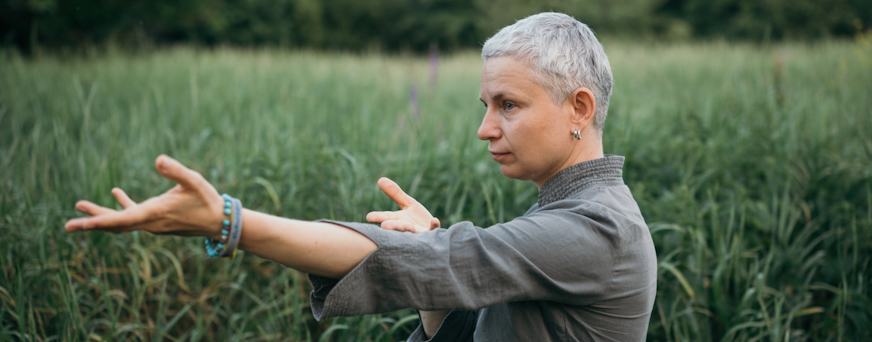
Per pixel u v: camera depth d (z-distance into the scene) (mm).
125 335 2145
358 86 6461
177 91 5402
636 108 4602
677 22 21188
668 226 2195
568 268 810
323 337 1967
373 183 2711
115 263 2324
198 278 2309
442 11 22406
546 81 887
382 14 22719
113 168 2670
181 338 2158
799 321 2240
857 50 6723
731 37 20000
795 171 2877
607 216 853
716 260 2246
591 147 960
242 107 4773
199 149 3463
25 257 2111
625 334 896
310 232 702
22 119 3756
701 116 3877
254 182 2619
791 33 19203
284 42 18703
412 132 3771
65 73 5816
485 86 941
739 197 2486
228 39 18234
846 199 2658
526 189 2691
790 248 2381
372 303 743
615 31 19797
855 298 2084
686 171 2918
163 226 622
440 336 1076
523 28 912
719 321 2199
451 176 2699
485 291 772
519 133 914
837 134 3449
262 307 2197
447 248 771
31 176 2553
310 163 2826
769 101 4238
